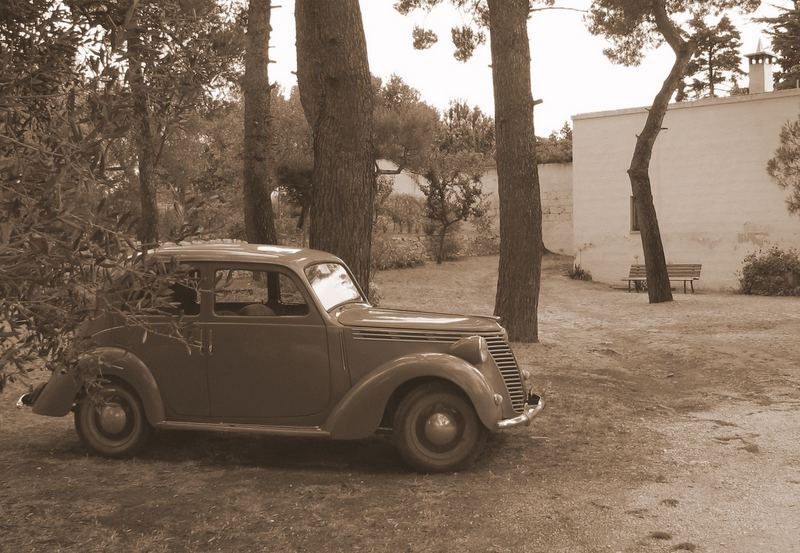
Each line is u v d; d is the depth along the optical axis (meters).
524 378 6.92
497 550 4.59
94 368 3.42
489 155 41.97
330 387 6.29
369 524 5.05
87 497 5.60
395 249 33.28
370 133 10.12
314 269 6.74
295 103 26.75
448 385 6.22
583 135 30.11
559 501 5.49
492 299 22.95
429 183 35.00
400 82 28.94
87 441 6.68
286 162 25.41
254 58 16.67
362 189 10.05
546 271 32.91
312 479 6.09
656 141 28.19
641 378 11.12
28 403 6.79
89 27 3.46
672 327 16.80
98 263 3.00
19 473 6.20
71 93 3.07
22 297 2.91
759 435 7.56
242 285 6.47
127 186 3.08
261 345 6.36
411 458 6.23
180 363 6.45
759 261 25.59
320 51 9.94
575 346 13.96
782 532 4.82
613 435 7.59
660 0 22.12
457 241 37.03
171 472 6.29
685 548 4.56
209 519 5.15
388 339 6.28
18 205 2.75
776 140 25.80
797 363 11.88
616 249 29.55
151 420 6.43
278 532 4.92
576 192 30.45
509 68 14.05
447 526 5.00
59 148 2.93
